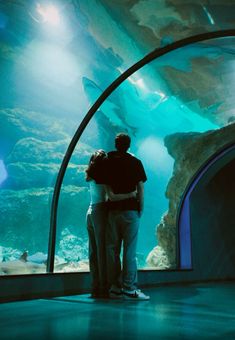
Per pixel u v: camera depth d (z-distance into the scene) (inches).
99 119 1051.3
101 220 183.9
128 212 173.5
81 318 114.8
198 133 404.5
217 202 336.8
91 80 672.4
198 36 234.1
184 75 437.7
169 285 263.7
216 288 238.4
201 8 291.4
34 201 1110.4
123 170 176.7
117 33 429.4
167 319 113.3
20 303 153.4
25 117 1068.5
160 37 367.6
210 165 300.7
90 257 188.9
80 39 510.6
